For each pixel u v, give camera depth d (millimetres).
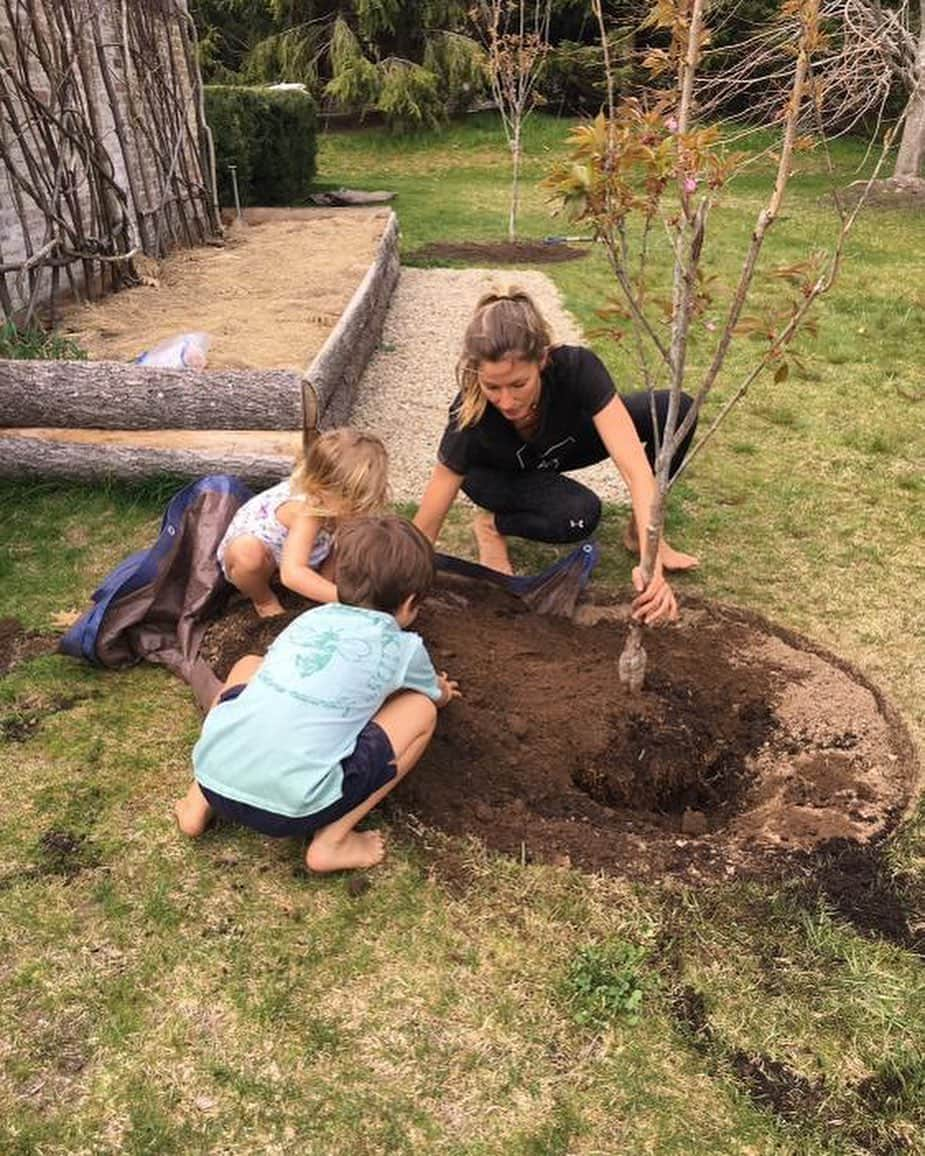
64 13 6941
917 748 3039
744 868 2580
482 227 12414
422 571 2688
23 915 2416
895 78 10633
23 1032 2145
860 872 2582
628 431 3232
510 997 2230
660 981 2273
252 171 13164
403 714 2596
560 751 2955
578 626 3646
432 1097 2018
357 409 5902
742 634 3619
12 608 3725
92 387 4605
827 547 4293
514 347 2971
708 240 10906
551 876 2533
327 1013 2189
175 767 2932
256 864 2574
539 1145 1933
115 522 4340
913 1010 2215
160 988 2242
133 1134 1948
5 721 3111
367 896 2477
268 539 3377
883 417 5789
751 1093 2045
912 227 12086
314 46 21438
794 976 2291
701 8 2240
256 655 3213
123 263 7645
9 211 6539
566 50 19281
